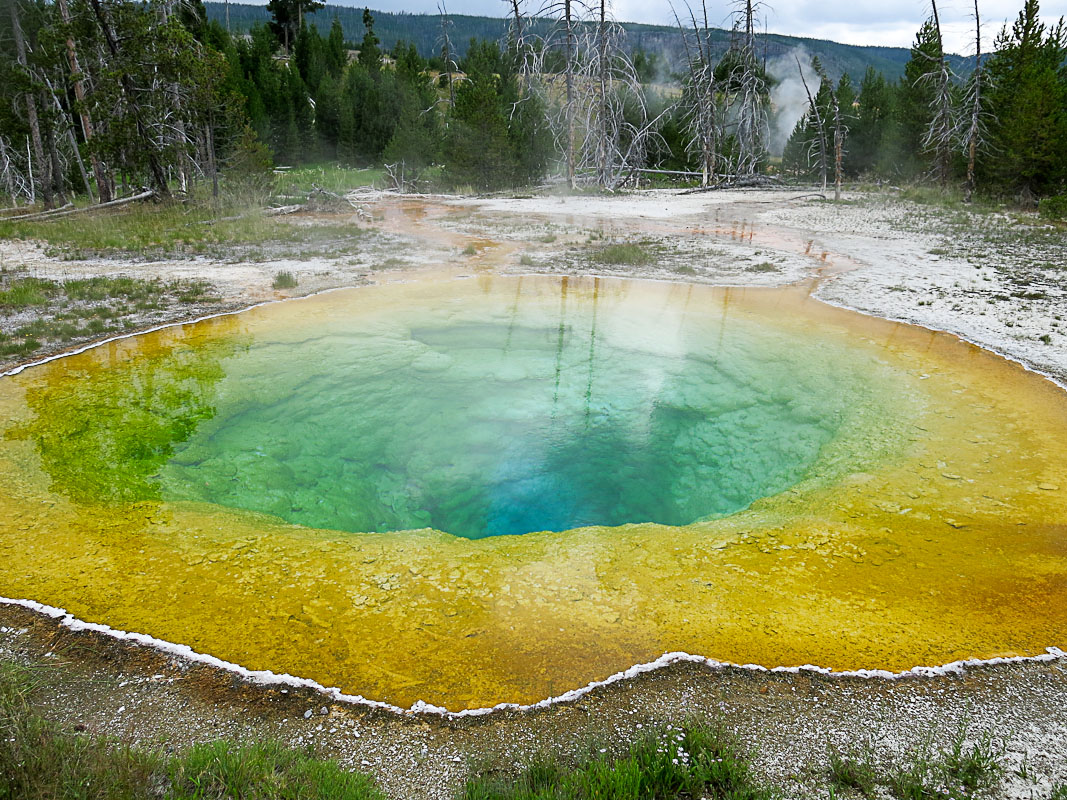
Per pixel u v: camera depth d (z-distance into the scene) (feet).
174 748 9.05
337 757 9.01
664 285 38.45
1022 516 14.99
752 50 99.66
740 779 8.45
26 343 25.71
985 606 12.25
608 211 74.54
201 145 74.69
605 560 13.82
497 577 13.16
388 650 11.06
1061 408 20.54
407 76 140.15
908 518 15.07
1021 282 37.88
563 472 21.01
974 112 72.33
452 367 27.17
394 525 18.07
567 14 90.58
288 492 18.28
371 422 22.89
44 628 11.36
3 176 94.32
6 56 77.77
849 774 8.60
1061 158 68.08
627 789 8.13
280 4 197.36
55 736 8.73
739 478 19.71
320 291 35.96
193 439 19.90
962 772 8.69
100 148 64.44
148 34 64.18
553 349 29.19
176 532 14.57
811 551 13.97
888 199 79.25
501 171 99.09
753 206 79.15
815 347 27.22
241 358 26.00
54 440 18.58
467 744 9.25
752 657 10.94
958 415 20.25
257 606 12.10
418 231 58.03
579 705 9.93
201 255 45.29
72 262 41.98
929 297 34.76
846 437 19.53
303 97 132.46
